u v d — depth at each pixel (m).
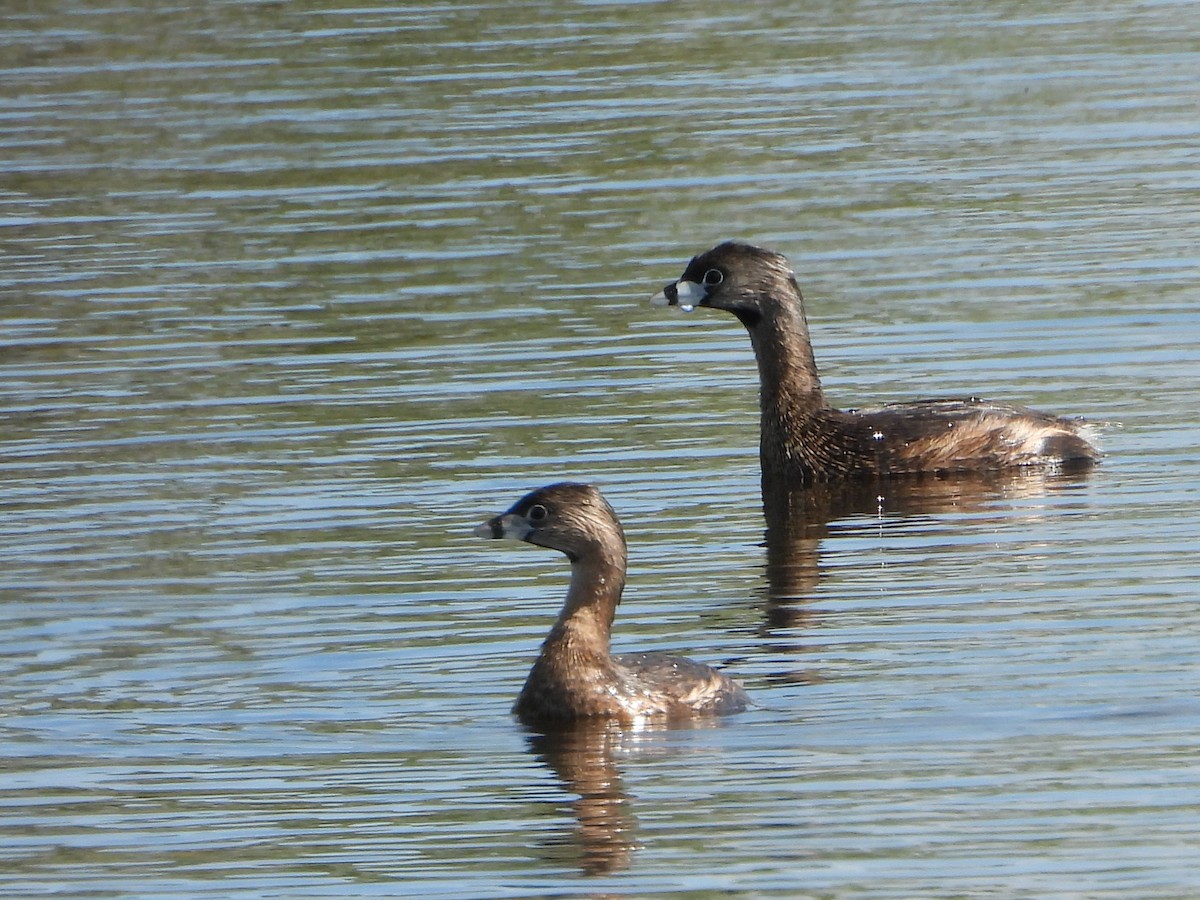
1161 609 15.19
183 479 18.77
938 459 19.27
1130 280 23.75
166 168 29.69
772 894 11.30
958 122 30.72
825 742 13.23
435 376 21.56
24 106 32.69
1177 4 37.75
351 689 14.35
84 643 15.20
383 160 29.64
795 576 16.38
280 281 24.89
